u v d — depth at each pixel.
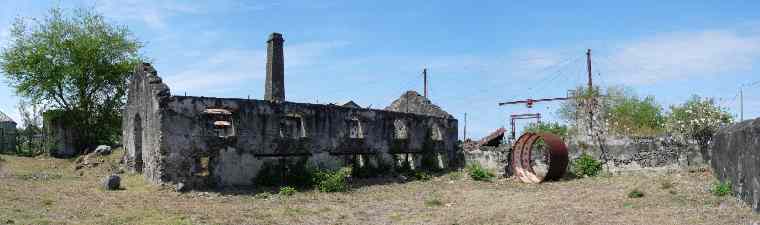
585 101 23.00
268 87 25.70
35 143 35.62
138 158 19.73
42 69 31.02
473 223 11.34
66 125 31.84
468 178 21.91
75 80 31.67
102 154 25.14
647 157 21.30
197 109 16.77
